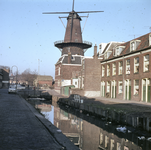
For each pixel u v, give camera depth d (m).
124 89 28.09
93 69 37.19
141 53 24.05
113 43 37.81
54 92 54.31
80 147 10.09
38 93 51.28
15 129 7.97
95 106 19.83
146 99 22.89
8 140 6.27
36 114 12.70
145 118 11.64
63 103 32.53
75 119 18.23
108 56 34.56
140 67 24.19
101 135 12.45
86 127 14.76
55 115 20.52
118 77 29.91
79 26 59.66
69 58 50.34
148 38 24.41
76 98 29.27
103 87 36.00
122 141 10.92
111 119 15.90
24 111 14.19
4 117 10.98
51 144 5.99
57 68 54.84
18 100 25.78
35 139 6.53
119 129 13.31
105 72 35.03
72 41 57.50
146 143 10.34
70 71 50.00
